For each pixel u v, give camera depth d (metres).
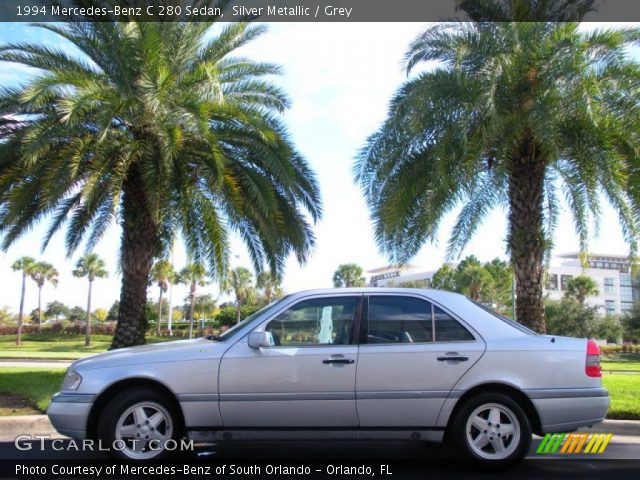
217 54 12.80
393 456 6.50
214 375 5.73
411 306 6.08
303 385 5.71
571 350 5.89
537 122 10.02
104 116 10.51
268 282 15.71
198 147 12.32
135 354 5.95
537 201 11.64
